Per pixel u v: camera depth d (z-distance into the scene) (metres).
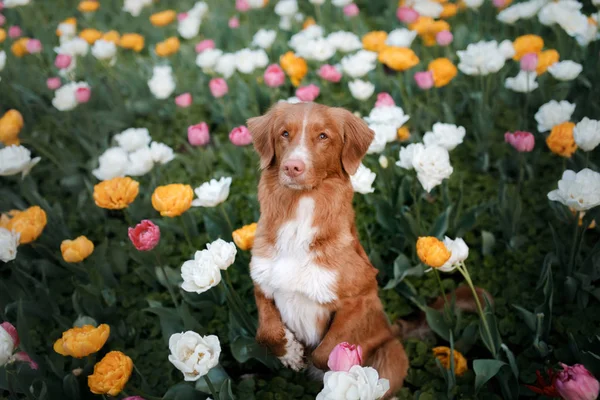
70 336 0.98
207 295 1.26
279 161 1.06
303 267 1.04
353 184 1.17
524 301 1.22
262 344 1.08
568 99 1.64
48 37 2.32
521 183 1.48
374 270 1.10
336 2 2.01
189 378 0.85
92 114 1.77
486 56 1.44
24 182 1.45
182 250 1.42
